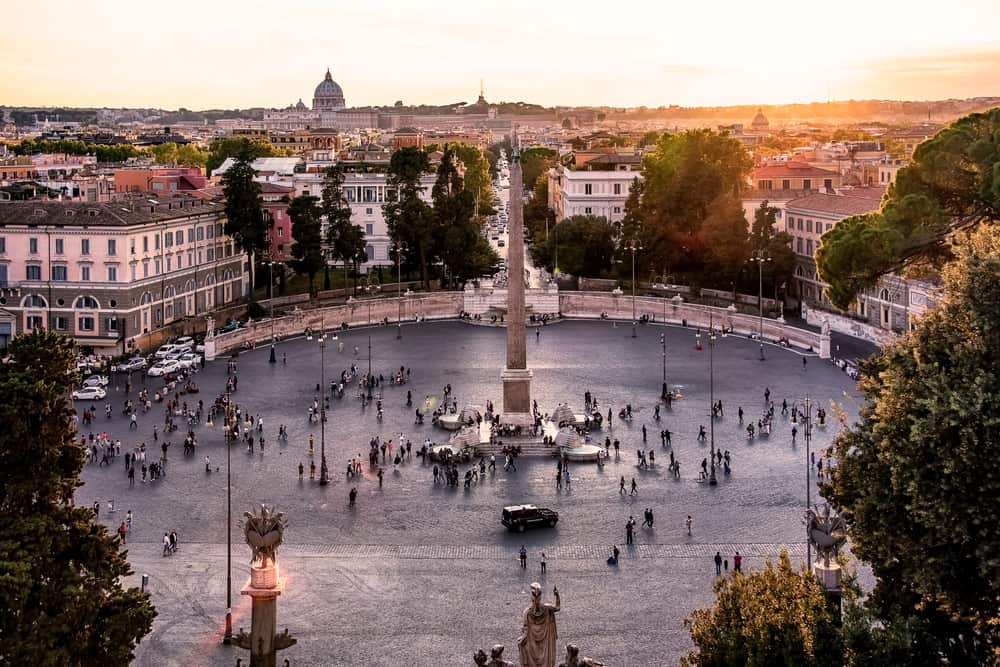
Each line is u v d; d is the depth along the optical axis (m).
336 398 117.12
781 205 190.25
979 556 38.88
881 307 145.50
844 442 46.03
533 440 99.06
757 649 39.97
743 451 95.25
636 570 66.75
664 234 180.25
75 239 139.62
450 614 60.09
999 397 39.34
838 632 40.16
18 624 38.81
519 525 74.25
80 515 43.16
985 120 74.44
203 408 112.62
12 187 181.25
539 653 36.72
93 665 41.00
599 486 85.50
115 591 42.91
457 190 184.88
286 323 156.75
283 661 53.94
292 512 78.94
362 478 88.19
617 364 135.12
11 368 42.94
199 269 162.38
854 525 45.09
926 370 42.19
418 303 172.88
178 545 71.50
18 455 42.34
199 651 55.28
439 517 77.88
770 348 145.62
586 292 173.50
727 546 70.88
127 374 129.12
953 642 43.03
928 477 40.72
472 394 118.69
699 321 163.12
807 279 175.12
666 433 98.38
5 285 140.75
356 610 60.72
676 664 53.41
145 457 93.19
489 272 197.38
